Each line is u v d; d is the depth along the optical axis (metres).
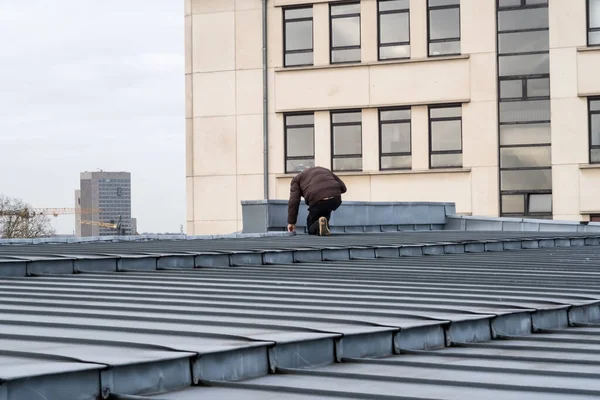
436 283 9.74
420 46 36.06
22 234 72.56
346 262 13.45
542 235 21.16
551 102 34.66
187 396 4.61
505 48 35.31
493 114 35.25
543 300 8.06
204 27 38.91
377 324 6.28
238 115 38.47
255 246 14.95
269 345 5.31
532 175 35.09
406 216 27.55
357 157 37.09
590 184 34.34
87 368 4.44
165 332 5.85
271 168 38.06
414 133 36.19
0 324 6.35
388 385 4.95
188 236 19.88
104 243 17.11
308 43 37.75
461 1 35.59
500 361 5.76
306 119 37.91
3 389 4.10
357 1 36.97
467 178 35.59
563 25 34.47
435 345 6.38
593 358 5.86
